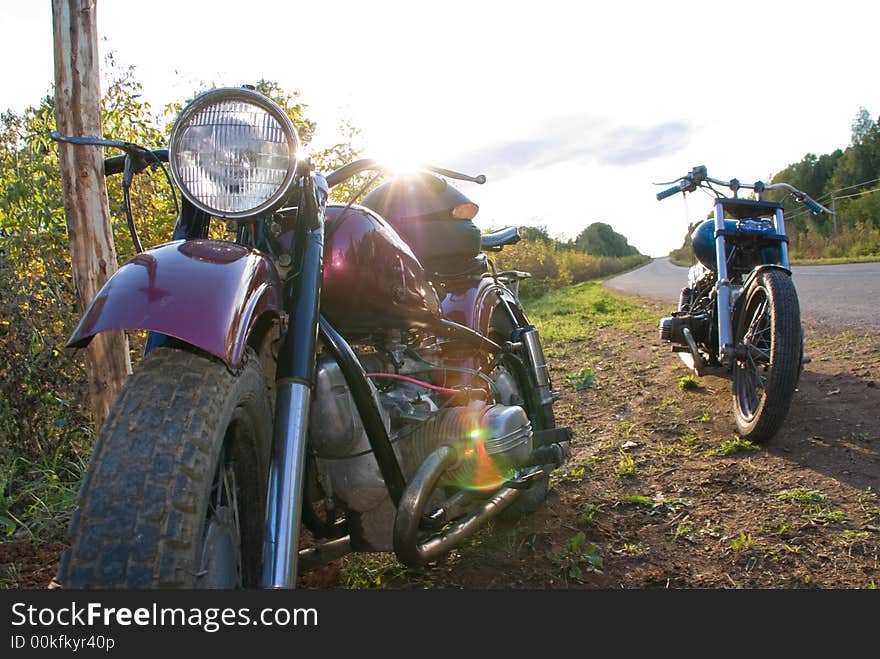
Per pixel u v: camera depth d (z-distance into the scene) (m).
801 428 4.16
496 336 3.37
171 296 1.53
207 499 1.43
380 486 2.14
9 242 3.90
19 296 3.74
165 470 1.37
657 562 2.80
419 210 2.84
